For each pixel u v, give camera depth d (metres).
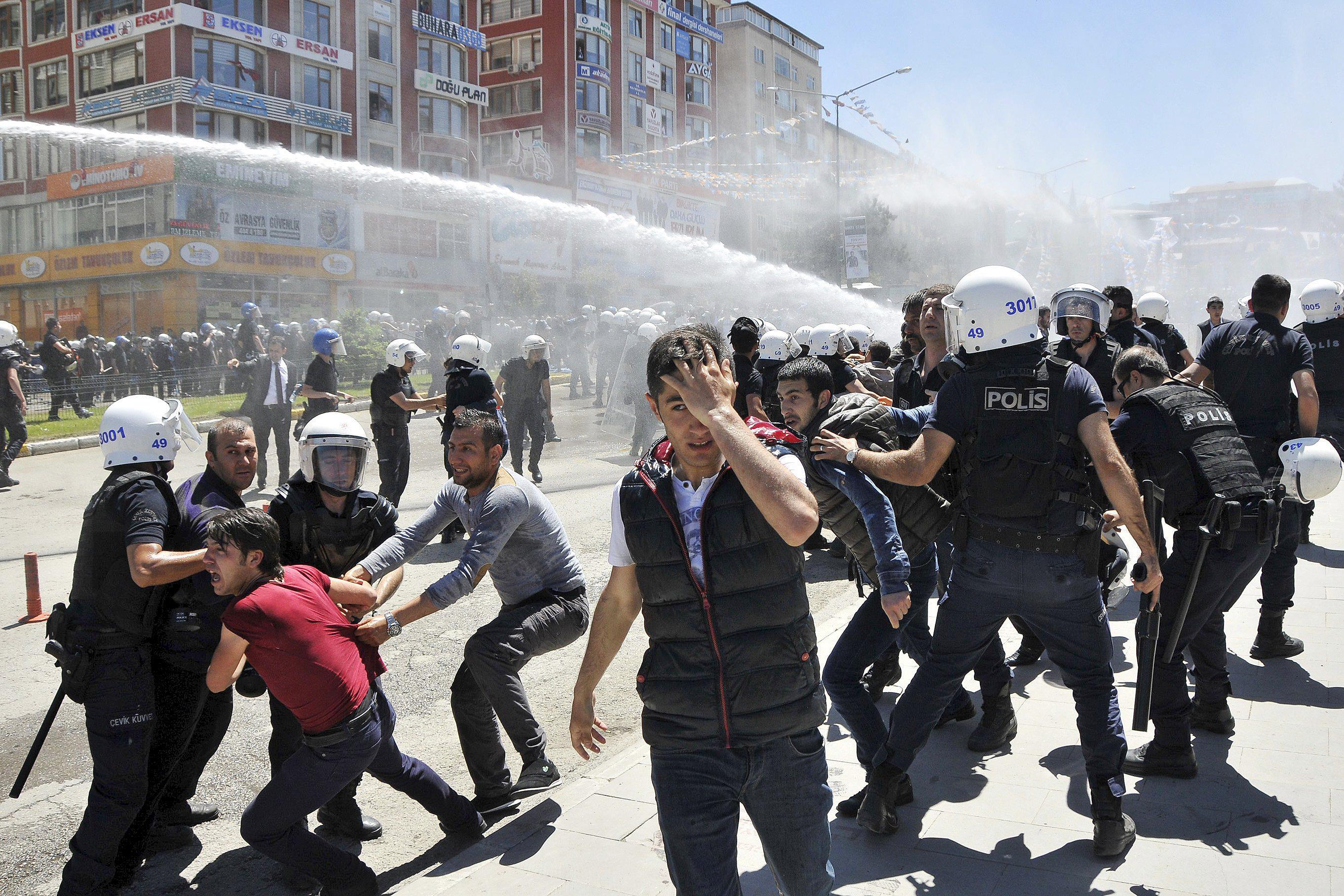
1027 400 3.12
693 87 63.62
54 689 5.47
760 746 2.37
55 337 19.30
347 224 39.59
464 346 8.07
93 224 37.09
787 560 2.33
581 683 2.65
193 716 3.59
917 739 3.36
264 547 3.20
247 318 24.38
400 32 43.47
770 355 7.82
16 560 8.52
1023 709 4.57
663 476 2.41
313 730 3.20
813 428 3.63
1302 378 4.97
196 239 34.47
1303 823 3.35
